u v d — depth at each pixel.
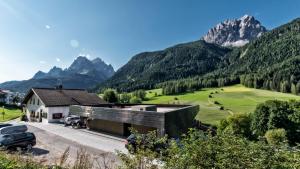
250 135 37.41
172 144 5.72
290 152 5.23
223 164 5.01
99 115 28.67
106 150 19.00
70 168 6.25
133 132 6.36
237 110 70.75
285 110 37.38
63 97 42.69
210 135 5.75
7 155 6.94
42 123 37.66
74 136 25.44
